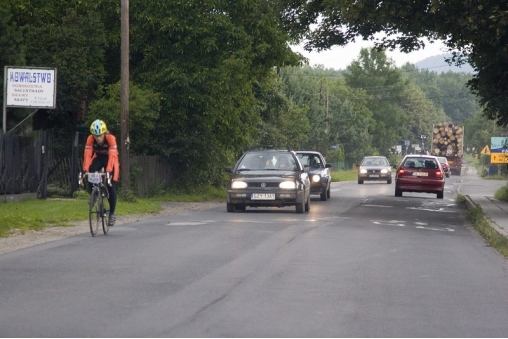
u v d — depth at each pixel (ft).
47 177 125.59
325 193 146.82
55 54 129.39
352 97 577.84
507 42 106.11
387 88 625.41
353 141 477.36
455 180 315.99
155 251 62.59
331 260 58.70
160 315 38.58
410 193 188.96
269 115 222.28
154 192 142.00
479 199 155.53
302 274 51.80
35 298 42.75
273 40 147.33
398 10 109.70
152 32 141.49
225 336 34.47
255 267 54.54
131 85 133.49
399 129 641.81
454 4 105.81
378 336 35.04
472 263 59.72
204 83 140.05
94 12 134.31
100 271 52.16
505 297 45.44
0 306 40.63
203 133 150.51
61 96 131.34
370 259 59.88
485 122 565.94
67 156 129.90
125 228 82.07
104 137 75.15
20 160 111.24
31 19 136.98
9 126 119.34
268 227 84.33
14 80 110.22
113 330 35.45
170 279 49.19
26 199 111.65
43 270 52.39
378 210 121.08
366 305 41.91
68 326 36.19
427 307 41.86
